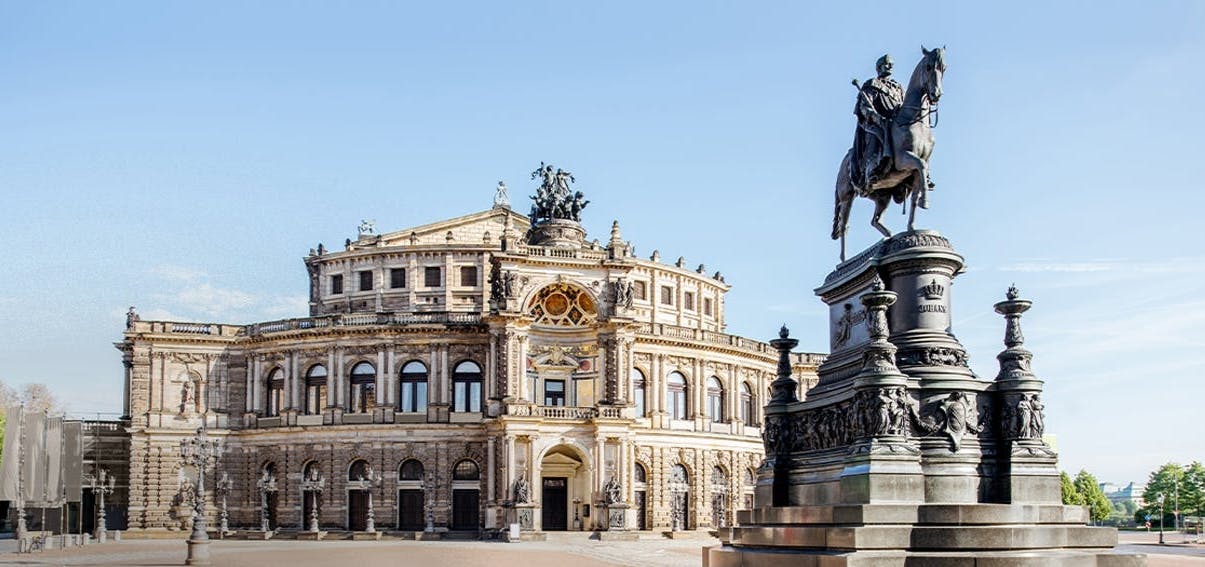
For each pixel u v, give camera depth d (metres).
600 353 130.12
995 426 38.03
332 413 135.50
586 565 76.31
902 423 36.25
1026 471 36.97
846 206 44.41
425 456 132.50
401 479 133.12
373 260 149.25
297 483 136.62
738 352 147.12
